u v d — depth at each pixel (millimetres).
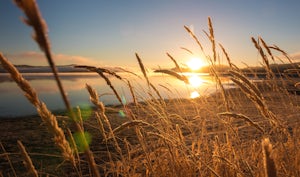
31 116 13695
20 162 5668
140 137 2229
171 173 2232
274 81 2783
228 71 1748
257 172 2004
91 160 570
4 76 72375
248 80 1688
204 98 2668
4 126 10602
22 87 803
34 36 436
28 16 424
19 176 4695
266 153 518
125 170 2422
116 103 18109
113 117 9180
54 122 849
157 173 2363
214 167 2287
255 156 2453
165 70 2326
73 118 531
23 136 8445
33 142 7582
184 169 2234
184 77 2307
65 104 509
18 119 12656
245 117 1560
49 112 846
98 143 6418
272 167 508
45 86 38250
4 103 21125
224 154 2373
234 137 2314
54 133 854
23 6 419
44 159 5520
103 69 2121
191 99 2754
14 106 19156
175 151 2408
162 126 2285
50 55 457
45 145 7207
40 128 9789
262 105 1679
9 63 787
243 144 2906
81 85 42188
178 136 2303
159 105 2324
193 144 2535
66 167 4688
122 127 1610
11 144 7500
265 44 2826
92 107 15211
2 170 5188
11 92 30859
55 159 5441
